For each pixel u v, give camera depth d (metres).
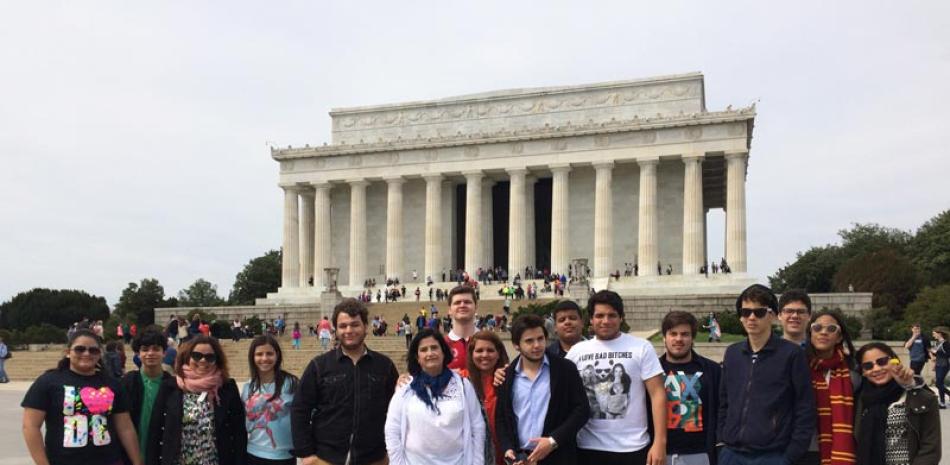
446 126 96.31
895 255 92.88
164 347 14.41
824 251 138.38
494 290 84.62
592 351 12.59
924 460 11.41
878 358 11.77
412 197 96.94
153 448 13.16
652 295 79.75
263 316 86.62
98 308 115.69
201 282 171.75
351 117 99.75
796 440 11.58
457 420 11.71
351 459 12.71
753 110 81.69
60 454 12.17
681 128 84.25
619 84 91.38
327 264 94.56
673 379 12.81
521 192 88.69
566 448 11.78
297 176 95.81
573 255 91.06
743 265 81.50
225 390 13.49
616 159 86.12
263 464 13.63
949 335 33.19
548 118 93.12
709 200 108.62
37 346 76.56
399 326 65.56
